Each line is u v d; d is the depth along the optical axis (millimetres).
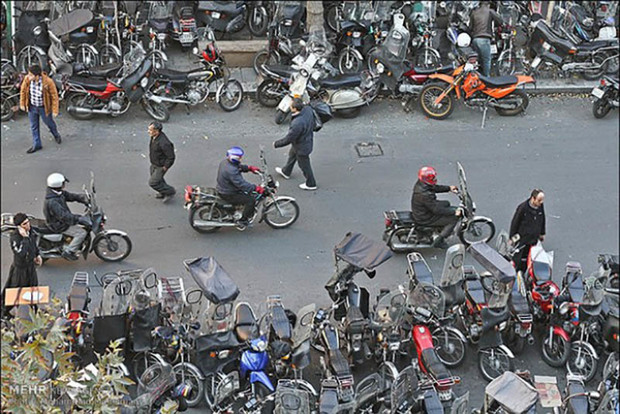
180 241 23156
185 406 17141
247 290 21609
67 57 27734
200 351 17547
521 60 31641
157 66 29500
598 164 27406
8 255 22234
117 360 12422
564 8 32812
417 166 26781
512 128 28953
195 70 27906
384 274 22469
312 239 23516
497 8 32438
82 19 28953
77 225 21703
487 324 18891
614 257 21438
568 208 25391
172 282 18844
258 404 16625
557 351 19547
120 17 30594
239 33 32719
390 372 18188
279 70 28281
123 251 22516
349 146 27531
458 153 27531
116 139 27188
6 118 27625
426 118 29156
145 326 17781
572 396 17031
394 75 28281
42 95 25391
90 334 18328
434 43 31578
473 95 28484
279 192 25188
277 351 17688
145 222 23719
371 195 25344
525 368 19562
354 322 18469
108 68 27453
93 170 25641
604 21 32344
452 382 17234
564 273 22938
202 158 26547
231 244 23203
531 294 19875
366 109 29391
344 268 19672
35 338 11891
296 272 22359
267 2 32344
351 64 30781
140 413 15484
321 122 26234
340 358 17516
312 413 16750
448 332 19391
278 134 27906
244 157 26656
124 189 24953
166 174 25672
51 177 21141
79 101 27516
